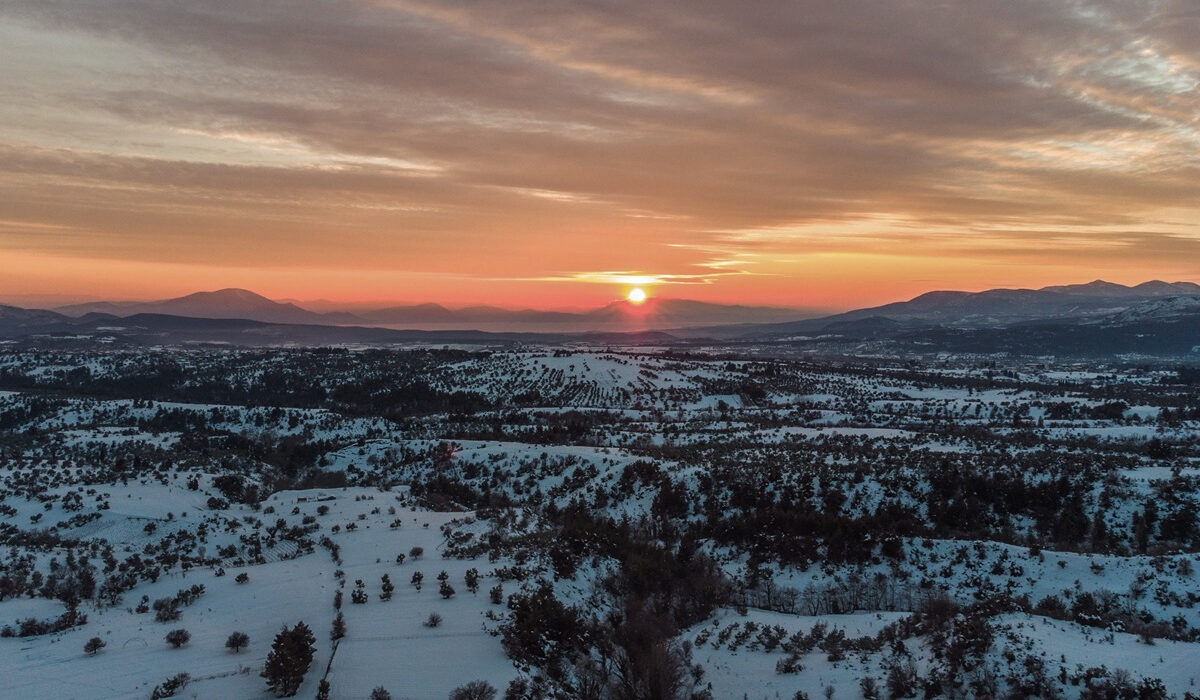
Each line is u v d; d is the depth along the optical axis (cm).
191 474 9206
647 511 7794
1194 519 6519
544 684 3950
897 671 4084
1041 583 5619
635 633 4856
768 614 5584
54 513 7262
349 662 4109
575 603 5281
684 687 4291
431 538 6800
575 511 7762
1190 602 5078
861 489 7625
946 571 5928
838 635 4881
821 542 6444
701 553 6606
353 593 5169
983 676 3884
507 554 6194
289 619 4809
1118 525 6681
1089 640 4281
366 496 8612
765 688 4284
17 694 3597
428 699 3697
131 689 3694
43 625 4550
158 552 6406
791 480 7881
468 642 4403
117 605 5150
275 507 8125
